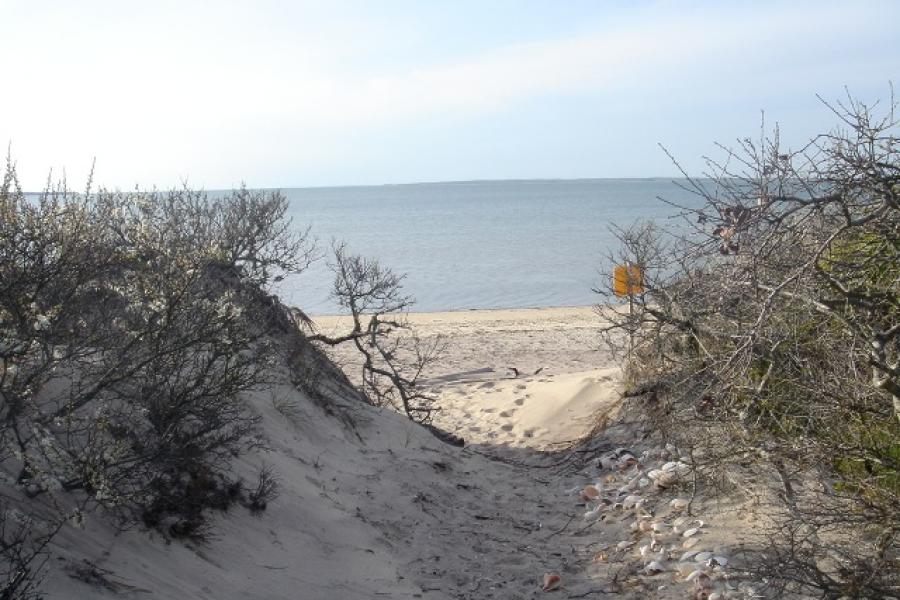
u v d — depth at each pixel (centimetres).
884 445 557
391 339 2275
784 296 512
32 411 527
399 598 624
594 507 891
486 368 1886
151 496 569
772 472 720
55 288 520
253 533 645
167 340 609
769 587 553
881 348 479
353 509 793
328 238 7112
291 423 912
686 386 811
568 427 1253
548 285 4000
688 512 748
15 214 507
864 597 486
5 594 402
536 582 701
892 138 451
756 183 477
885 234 490
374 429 1071
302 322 1347
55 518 500
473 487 985
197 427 666
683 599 626
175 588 514
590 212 11344
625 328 1005
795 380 580
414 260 5206
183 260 639
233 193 1123
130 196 796
